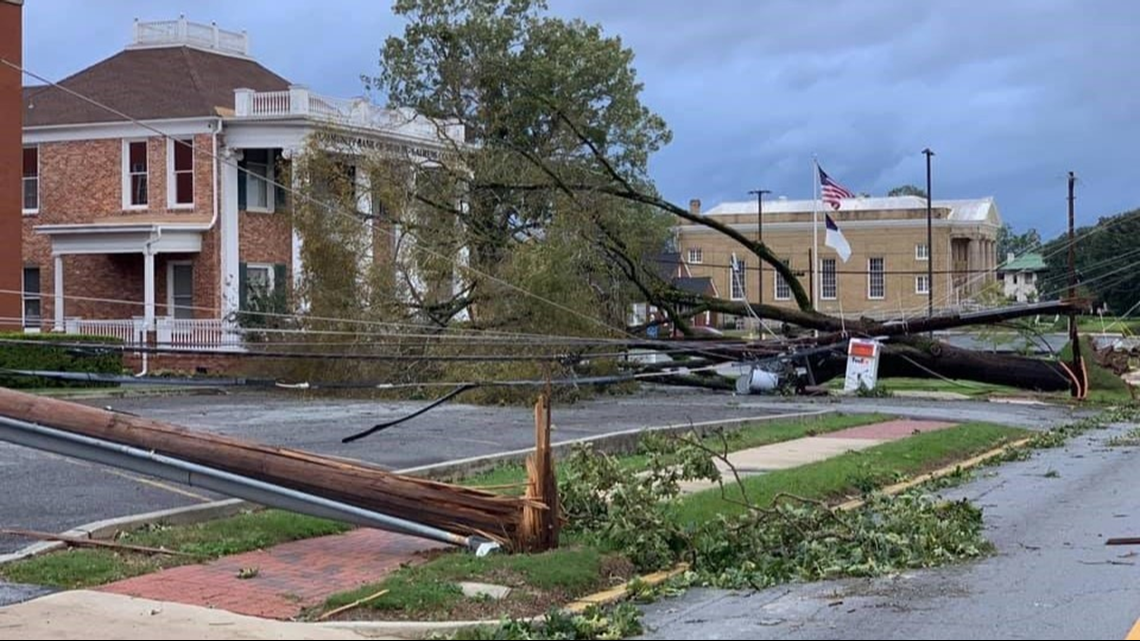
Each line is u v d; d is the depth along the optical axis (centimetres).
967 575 1048
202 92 3731
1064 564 1093
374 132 3366
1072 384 3616
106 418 1133
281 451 1100
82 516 1173
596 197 3284
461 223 3109
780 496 1188
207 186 3588
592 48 5112
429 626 830
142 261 3678
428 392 2903
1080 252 9006
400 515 1059
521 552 1045
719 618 889
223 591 923
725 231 3538
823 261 8594
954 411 3106
